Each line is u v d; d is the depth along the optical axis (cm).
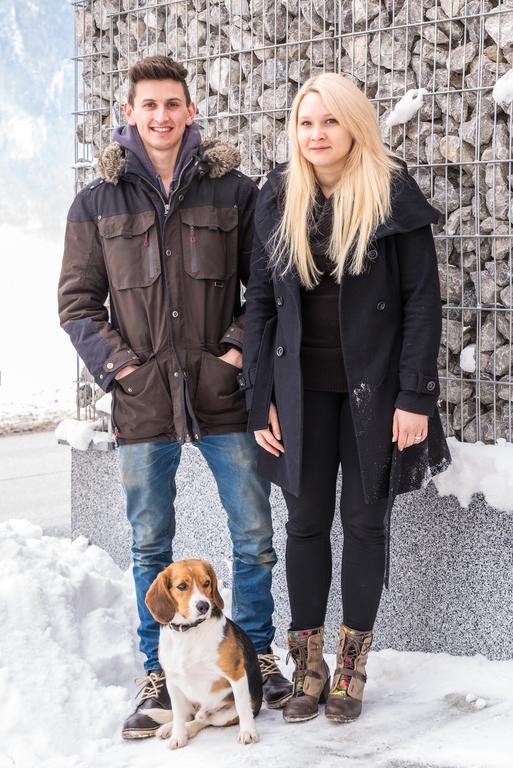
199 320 311
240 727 283
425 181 356
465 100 346
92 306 319
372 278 281
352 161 279
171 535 328
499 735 276
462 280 351
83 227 317
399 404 282
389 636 356
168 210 306
